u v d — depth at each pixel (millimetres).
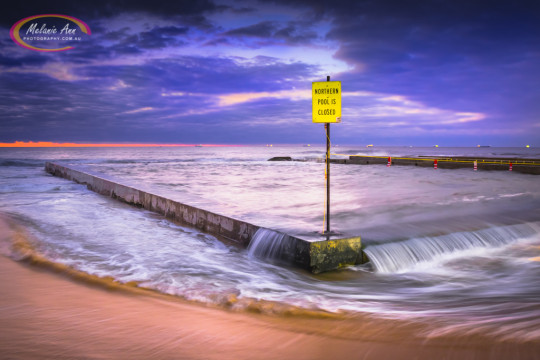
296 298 4781
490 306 4535
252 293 4926
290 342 3365
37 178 26156
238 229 7977
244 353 3133
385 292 5285
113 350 3158
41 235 8602
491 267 6680
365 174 30953
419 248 7094
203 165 50031
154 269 6066
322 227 7258
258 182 24422
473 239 7883
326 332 3604
